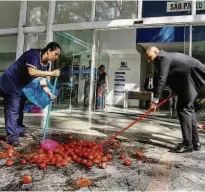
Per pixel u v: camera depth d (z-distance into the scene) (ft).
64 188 6.33
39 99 10.91
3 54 31.19
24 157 8.79
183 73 9.89
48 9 22.49
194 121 10.53
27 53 9.89
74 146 9.41
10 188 6.24
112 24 20.38
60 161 8.03
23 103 12.17
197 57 23.57
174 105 24.89
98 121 19.08
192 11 18.26
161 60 9.82
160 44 34.63
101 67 28.89
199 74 10.02
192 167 8.33
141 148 10.79
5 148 9.80
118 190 6.30
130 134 14.03
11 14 24.35
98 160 8.36
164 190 6.39
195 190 6.45
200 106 11.95
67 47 23.90
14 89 10.05
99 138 12.60
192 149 10.27
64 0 22.16
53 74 9.84
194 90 10.05
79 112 24.91
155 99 10.27
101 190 6.27
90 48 24.64
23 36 23.50
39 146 10.30
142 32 33.83
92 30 21.58
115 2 20.40
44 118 19.15
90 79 24.76
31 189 6.20
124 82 37.93
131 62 37.68
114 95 38.32
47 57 9.87
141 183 6.81
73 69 25.11
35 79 10.81
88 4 21.24
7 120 10.26
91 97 24.75
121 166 8.25
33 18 23.32
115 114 25.00
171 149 10.37
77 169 7.80
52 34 22.40
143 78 39.17
